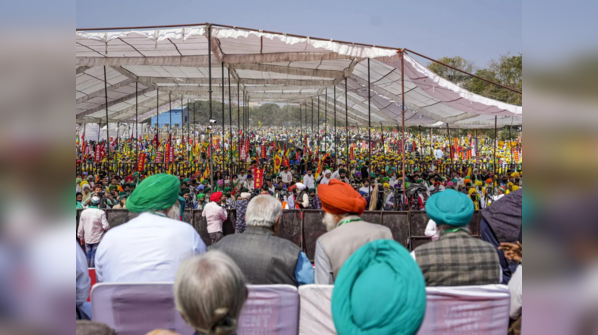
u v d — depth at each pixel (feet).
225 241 9.75
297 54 40.27
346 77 54.13
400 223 28.37
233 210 30.14
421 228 28.14
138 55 42.42
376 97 67.87
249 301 8.58
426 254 9.02
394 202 41.55
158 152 69.51
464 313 8.54
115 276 8.84
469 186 46.11
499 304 8.59
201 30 29.68
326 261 9.96
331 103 94.68
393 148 130.93
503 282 11.30
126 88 68.90
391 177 56.24
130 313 8.16
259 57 40.83
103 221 26.58
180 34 29.96
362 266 5.38
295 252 9.62
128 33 29.81
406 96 59.62
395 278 5.03
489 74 133.28
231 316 5.38
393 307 4.85
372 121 107.34
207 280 5.20
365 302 4.97
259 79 63.82
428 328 8.47
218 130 179.32
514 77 127.34
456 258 8.93
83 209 26.84
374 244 5.49
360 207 10.87
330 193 10.77
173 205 10.22
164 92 80.28
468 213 9.25
